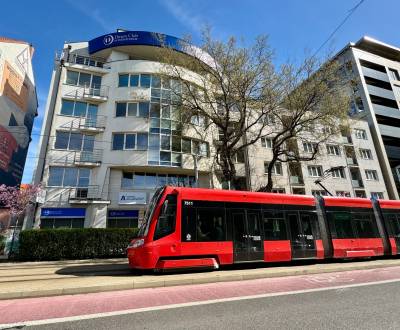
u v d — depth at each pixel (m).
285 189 31.44
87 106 27.33
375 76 45.31
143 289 7.70
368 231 14.48
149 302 6.32
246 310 5.66
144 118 26.48
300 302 6.30
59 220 23.53
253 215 11.84
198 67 18.70
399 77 48.00
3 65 29.42
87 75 28.38
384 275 10.11
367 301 6.38
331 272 10.98
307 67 17.81
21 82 33.28
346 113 18.61
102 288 7.45
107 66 29.02
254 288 7.86
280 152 21.81
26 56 34.03
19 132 33.69
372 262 13.40
